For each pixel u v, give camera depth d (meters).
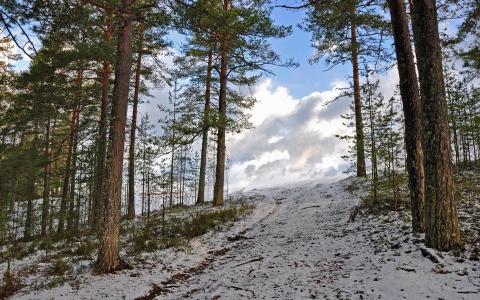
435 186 7.29
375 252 8.28
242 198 24.66
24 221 16.66
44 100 14.26
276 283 7.50
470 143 21.66
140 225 16.70
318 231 12.43
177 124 17.92
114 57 9.33
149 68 20.25
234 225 15.15
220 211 17.44
